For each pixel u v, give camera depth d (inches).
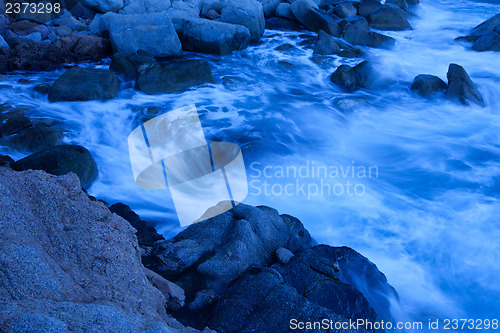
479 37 551.2
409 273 210.1
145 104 373.4
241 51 516.4
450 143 333.7
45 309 106.9
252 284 167.6
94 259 131.3
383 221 242.8
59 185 146.3
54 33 482.3
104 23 494.6
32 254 120.6
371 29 611.8
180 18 503.2
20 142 286.7
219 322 153.8
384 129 355.3
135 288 131.8
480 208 254.2
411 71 468.1
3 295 109.8
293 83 441.7
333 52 505.7
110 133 329.1
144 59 420.5
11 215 132.3
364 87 436.5
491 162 306.7
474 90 402.3
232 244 188.5
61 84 367.2
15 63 430.0
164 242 192.2
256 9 534.3
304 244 211.5
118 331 105.8
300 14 594.9
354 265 192.4
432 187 277.6
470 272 211.9
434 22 660.7
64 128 327.9
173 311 161.9
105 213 145.9
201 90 408.2
